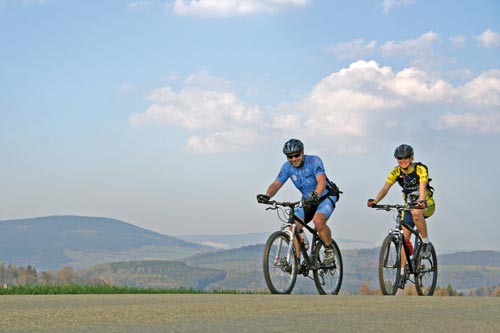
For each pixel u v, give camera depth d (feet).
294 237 32.24
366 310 17.43
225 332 12.39
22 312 15.43
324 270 34.01
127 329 12.76
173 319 14.65
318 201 33.37
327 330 12.92
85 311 15.88
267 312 16.52
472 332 13.15
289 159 33.37
